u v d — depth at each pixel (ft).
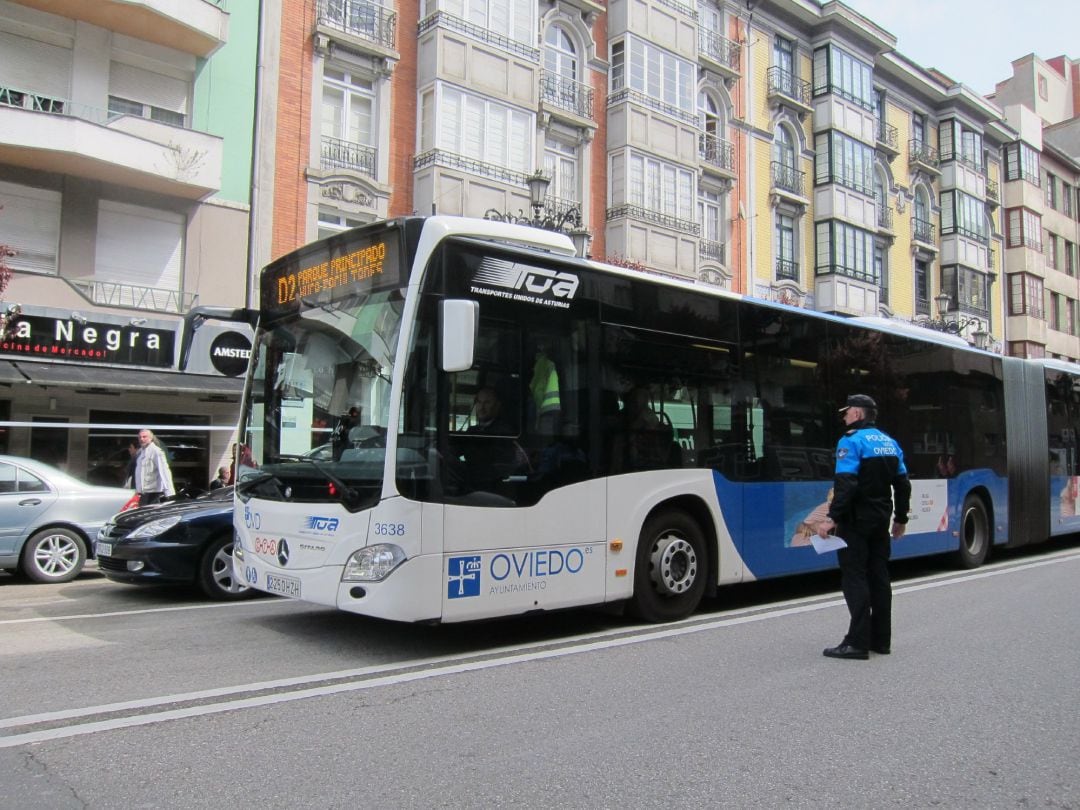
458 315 18.67
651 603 24.25
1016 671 19.51
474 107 63.98
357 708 16.19
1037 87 164.45
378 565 18.80
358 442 19.77
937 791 12.60
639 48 75.56
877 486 20.58
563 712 16.05
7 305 46.16
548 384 21.74
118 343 49.57
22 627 24.30
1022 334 131.75
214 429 52.47
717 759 13.70
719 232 86.28
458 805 11.78
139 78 52.65
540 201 48.01
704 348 25.84
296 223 57.62
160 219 53.01
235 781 12.52
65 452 49.65
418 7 64.23
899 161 110.63
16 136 45.39
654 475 23.99
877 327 32.86
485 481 20.18
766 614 26.35
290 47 58.23
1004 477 39.75
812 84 96.94
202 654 20.70
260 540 21.83
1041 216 139.23
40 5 48.49
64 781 12.45
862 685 18.17
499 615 20.22
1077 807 12.12
